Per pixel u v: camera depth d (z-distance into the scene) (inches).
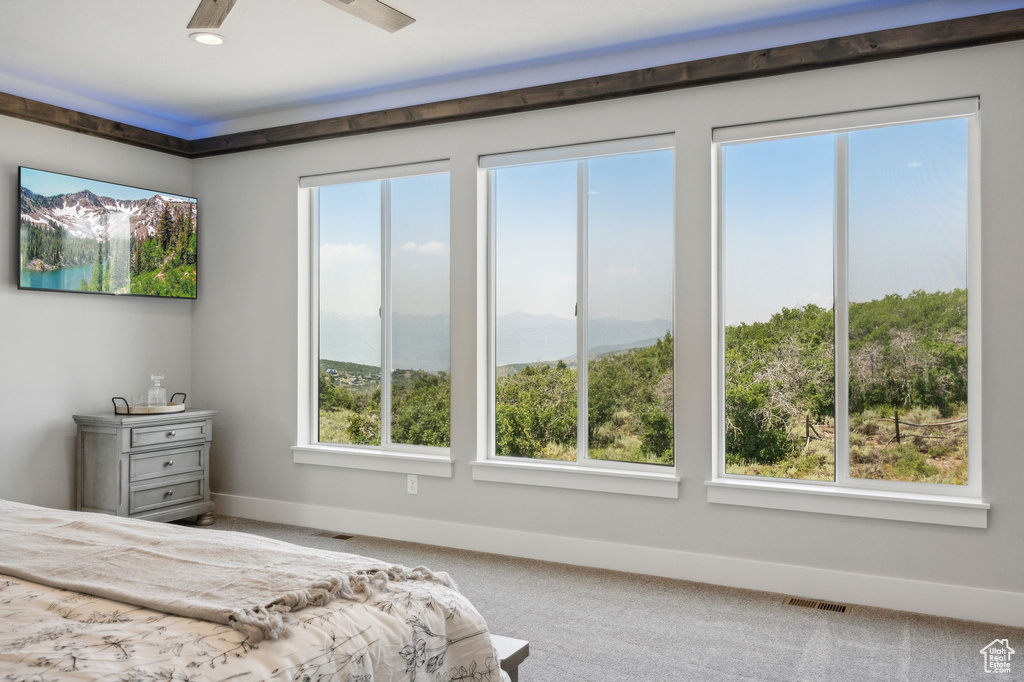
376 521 178.9
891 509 127.6
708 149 144.0
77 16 133.0
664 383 152.7
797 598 134.0
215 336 203.3
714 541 142.5
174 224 197.0
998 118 121.9
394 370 181.5
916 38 123.9
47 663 50.3
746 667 105.5
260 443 196.4
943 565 124.9
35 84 167.6
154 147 193.8
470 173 167.3
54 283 170.9
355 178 182.2
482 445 168.1
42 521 88.8
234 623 57.3
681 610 128.0
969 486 127.0
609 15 132.3
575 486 155.1
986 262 122.5
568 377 162.2
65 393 176.1
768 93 138.6
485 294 169.5
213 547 76.9
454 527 168.6
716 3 127.5
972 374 126.6
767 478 143.9
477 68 159.6
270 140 189.0
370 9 100.5
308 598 63.2
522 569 151.5
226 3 96.3
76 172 178.2
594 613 126.7
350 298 188.7
